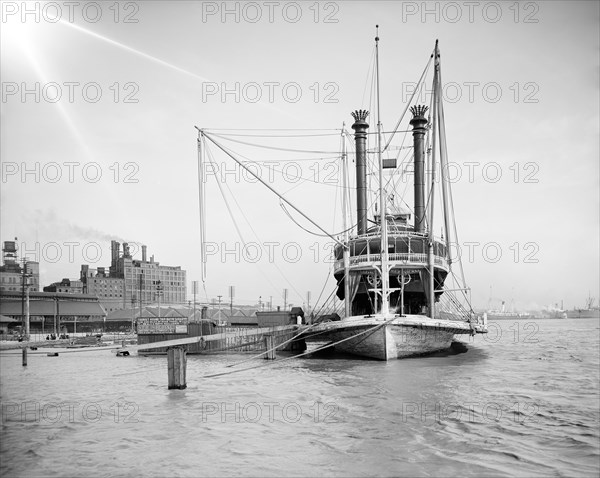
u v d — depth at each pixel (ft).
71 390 112.16
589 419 73.72
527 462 55.16
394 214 182.29
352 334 148.36
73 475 53.47
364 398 90.53
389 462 55.52
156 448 62.44
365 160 184.55
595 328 497.05
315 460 56.65
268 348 177.27
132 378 134.21
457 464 54.75
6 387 116.47
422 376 117.19
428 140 183.93
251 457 58.08
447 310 181.06
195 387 110.22
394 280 167.94
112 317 440.86
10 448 63.46
